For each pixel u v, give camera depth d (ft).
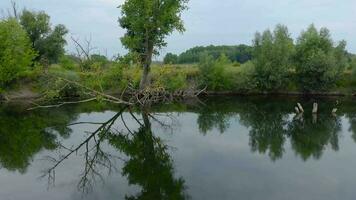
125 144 89.51
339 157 77.10
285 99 195.42
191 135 99.40
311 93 219.41
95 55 131.75
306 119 127.54
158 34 157.69
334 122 121.08
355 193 56.34
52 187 59.00
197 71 219.20
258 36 221.25
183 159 75.56
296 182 61.31
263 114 139.54
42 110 143.43
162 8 157.38
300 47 222.89
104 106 156.46
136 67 144.56
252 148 84.89
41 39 217.97
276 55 213.05
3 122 115.55
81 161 74.54
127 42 157.17
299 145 88.33
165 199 53.36
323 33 223.51
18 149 83.51
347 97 206.28
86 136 97.50
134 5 157.28
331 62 209.87
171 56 166.91
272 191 57.00
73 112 138.82
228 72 216.13
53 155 78.74
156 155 79.05
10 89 176.55
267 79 214.28
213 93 217.97
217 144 88.99
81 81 153.69
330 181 61.72
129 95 180.04
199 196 54.90
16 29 172.96
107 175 65.31
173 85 163.94
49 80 138.10
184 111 147.54
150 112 143.43
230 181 61.57
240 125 115.55
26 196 55.06
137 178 63.77
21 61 171.22
